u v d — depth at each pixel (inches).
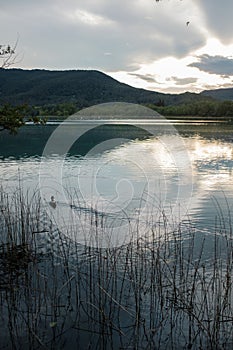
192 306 224.8
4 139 1466.5
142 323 227.0
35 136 1567.4
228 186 602.5
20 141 1395.2
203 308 236.8
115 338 216.5
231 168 796.0
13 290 256.8
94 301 244.7
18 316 234.5
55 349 207.8
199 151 1095.6
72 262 303.3
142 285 259.9
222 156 987.9
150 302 246.7
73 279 276.4
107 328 224.4
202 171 757.3
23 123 381.1
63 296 255.9
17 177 706.8
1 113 372.2
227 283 235.9
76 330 223.0
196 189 575.8
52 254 317.1
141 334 219.0
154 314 235.3
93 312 239.5
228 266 267.3
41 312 237.9
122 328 224.4
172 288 259.3
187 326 225.6
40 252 322.3
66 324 228.1
